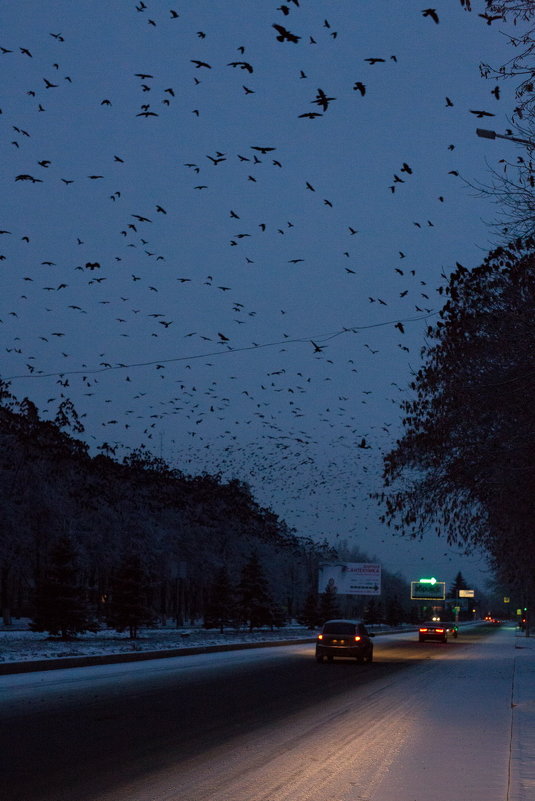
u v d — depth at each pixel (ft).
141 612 164.76
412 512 70.54
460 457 66.80
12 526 215.10
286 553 430.20
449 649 167.02
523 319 60.75
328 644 107.96
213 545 343.46
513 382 61.00
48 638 151.02
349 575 357.00
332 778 30.17
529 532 70.08
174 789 27.71
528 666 106.11
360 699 60.95
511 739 39.83
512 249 58.70
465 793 27.45
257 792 27.48
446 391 65.82
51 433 222.07
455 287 64.34
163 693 60.08
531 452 62.13
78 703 52.03
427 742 39.45
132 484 283.79
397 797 26.78
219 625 240.32
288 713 51.06
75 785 28.02
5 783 28.14
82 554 240.94
